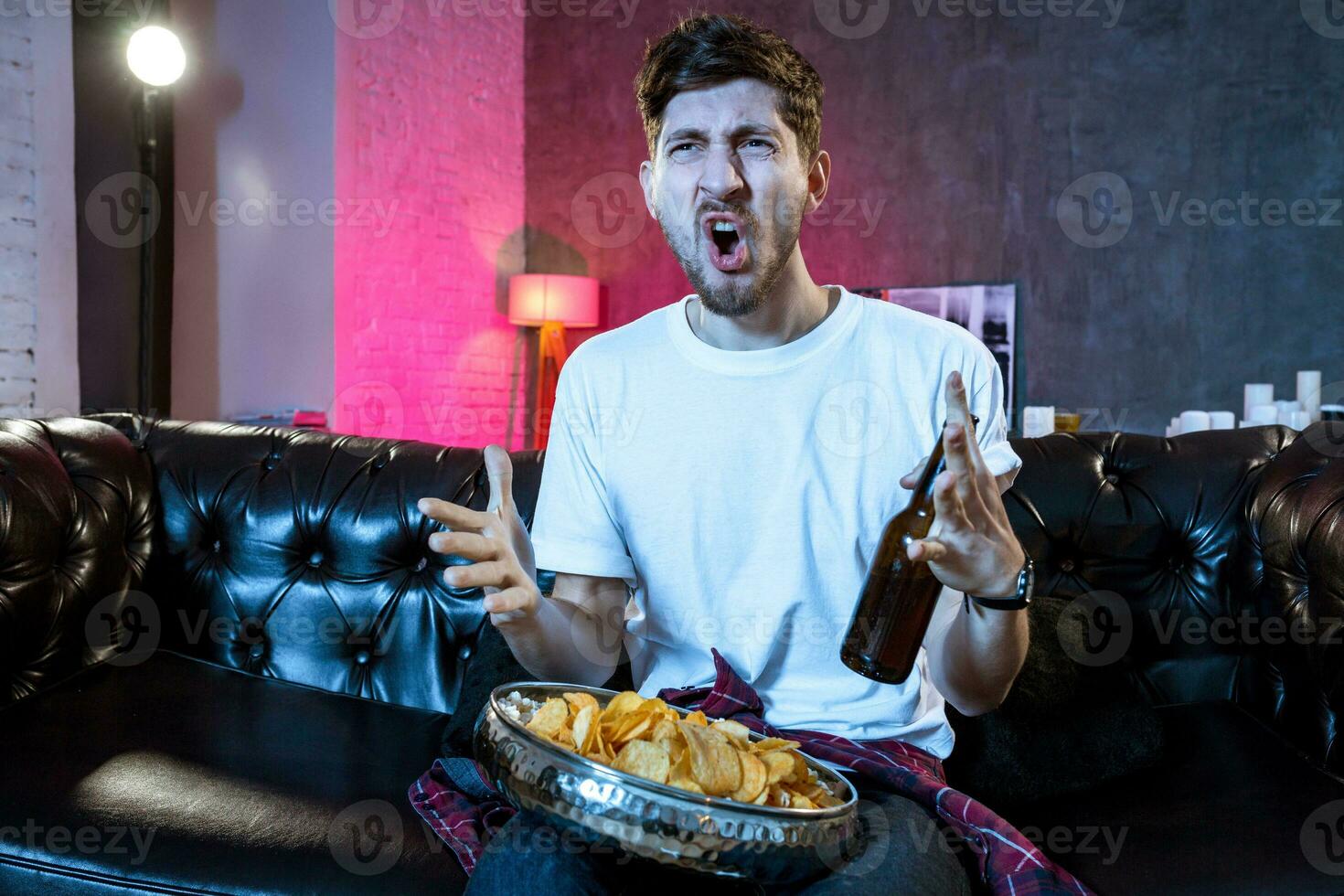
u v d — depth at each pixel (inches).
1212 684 58.3
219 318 168.9
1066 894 33.9
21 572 56.0
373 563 62.8
